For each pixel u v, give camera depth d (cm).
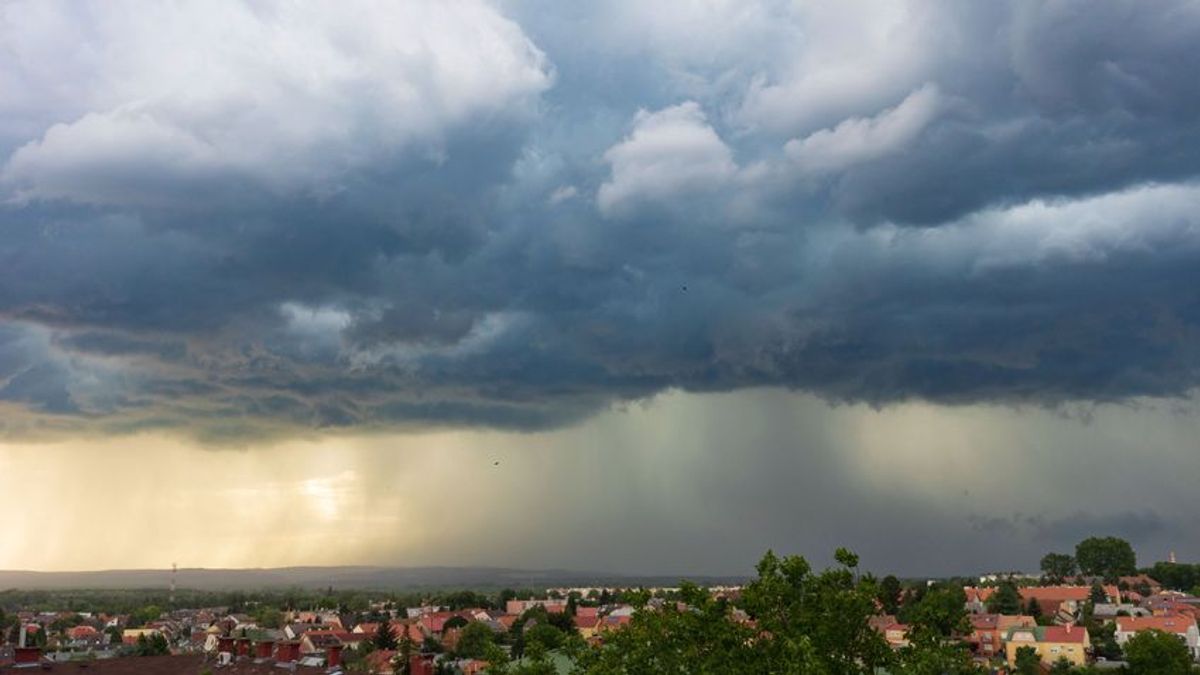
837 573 5078
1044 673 17838
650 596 5525
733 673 4691
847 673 4828
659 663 5012
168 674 7144
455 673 15488
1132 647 14150
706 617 4981
